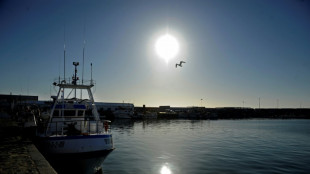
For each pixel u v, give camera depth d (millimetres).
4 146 15445
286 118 161750
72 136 14102
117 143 33969
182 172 18438
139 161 21844
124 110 109562
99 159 15117
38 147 15773
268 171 19250
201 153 26578
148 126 71188
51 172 9461
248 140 40375
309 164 21812
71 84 17266
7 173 9289
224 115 156000
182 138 41406
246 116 162375
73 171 14688
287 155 26406
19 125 26391
